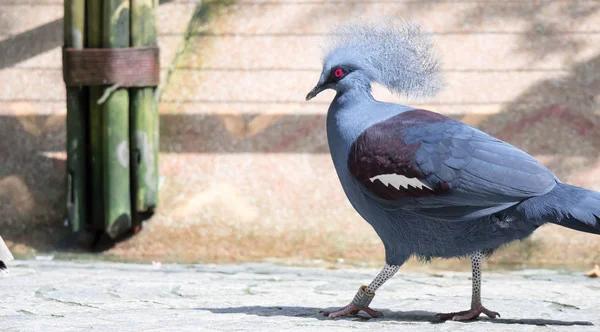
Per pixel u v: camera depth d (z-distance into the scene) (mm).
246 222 13867
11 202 14375
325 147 14430
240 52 15148
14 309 8070
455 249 7141
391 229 7262
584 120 14289
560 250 13164
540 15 15180
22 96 15055
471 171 6820
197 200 14141
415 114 7305
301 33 15195
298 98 14758
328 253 13516
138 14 13727
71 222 13789
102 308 8188
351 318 7578
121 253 13836
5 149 14758
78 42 13594
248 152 14477
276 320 7438
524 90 14578
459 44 14969
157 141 14055
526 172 6770
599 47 14859
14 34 15477
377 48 7535
